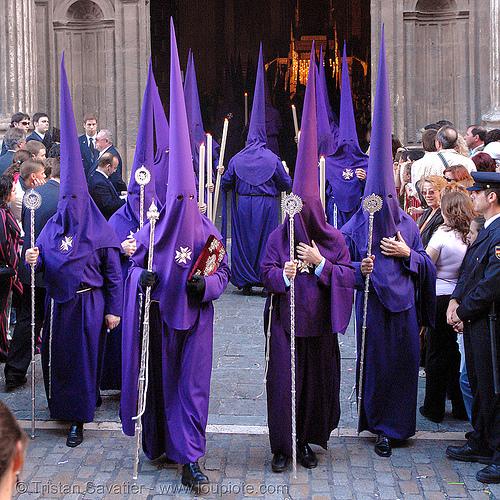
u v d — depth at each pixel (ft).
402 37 39.14
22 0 38.27
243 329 23.73
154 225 12.98
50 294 14.97
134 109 41.37
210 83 90.38
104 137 27.12
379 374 14.35
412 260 14.40
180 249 13.06
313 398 13.66
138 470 13.53
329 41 88.28
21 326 18.15
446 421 16.08
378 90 14.23
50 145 29.22
